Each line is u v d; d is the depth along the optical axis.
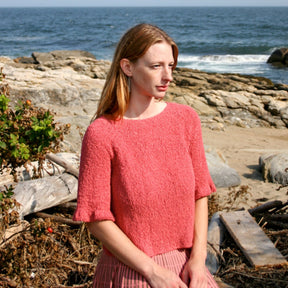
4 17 149.38
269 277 3.05
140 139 1.68
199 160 1.82
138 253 1.65
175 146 1.72
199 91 17.45
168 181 1.68
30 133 3.60
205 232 1.83
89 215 1.67
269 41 49.38
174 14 174.75
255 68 29.73
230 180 7.10
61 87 10.32
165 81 1.70
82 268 3.27
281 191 6.85
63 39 53.75
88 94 10.83
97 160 1.66
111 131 1.68
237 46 43.31
